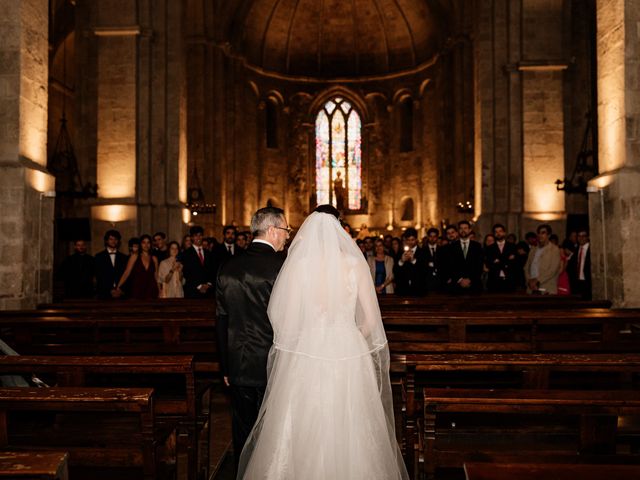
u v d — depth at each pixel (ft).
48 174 36.88
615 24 35.24
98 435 16.55
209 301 34.68
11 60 34.19
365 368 13.69
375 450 13.38
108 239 39.58
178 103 61.87
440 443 17.24
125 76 59.06
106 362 16.33
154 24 60.95
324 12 121.60
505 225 65.41
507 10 65.41
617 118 35.12
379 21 121.80
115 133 58.95
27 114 35.09
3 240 33.76
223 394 28.71
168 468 15.76
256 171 120.88
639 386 23.00
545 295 34.01
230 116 105.40
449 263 40.42
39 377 24.81
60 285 65.16
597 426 14.05
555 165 63.67
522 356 16.85
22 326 24.56
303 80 126.62
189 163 95.71
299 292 13.75
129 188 58.65
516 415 18.31
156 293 40.01
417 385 24.88
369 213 125.70
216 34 98.63
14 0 34.19
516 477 9.30
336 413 13.26
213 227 96.43
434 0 103.35
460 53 93.30
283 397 13.53
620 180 34.22
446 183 103.19
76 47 65.16
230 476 18.79
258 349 15.05
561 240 63.16
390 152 125.80
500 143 66.08
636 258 34.04
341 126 127.85
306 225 14.21
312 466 13.10
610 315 24.07
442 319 23.98
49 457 9.77
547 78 63.98
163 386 26.55
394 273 42.83
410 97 124.16
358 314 14.02
